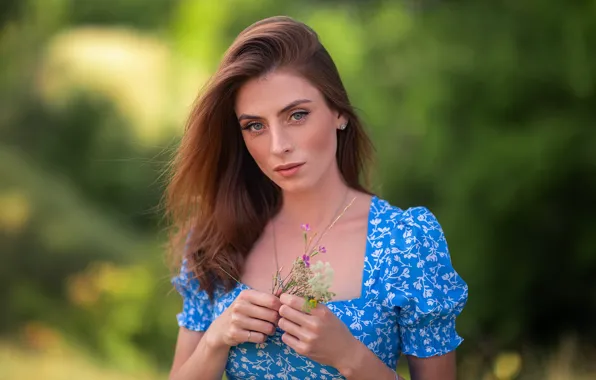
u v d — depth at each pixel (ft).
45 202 27.96
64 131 34.12
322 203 6.97
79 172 33.91
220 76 6.55
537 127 20.70
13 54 32.96
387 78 22.54
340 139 7.19
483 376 14.21
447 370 6.64
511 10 21.13
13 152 31.09
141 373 21.33
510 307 21.80
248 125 6.60
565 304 22.30
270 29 6.59
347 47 22.98
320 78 6.53
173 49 32.68
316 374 6.49
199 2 28.30
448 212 21.95
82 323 23.88
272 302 6.26
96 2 39.34
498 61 20.62
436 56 21.44
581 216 21.22
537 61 20.61
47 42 34.27
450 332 6.62
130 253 27.27
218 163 7.20
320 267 5.96
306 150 6.48
